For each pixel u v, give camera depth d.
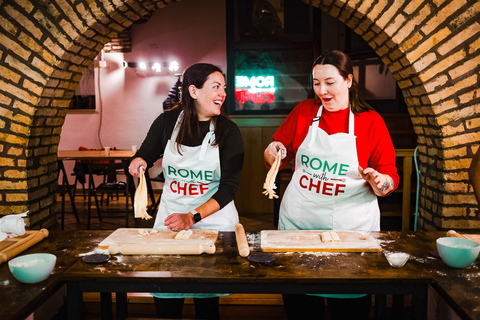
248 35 5.70
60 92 3.01
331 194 2.13
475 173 1.80
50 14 2.68
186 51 6.90
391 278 1.49
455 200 2.71
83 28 2.69
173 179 2.20
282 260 1.66
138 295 2.76
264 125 5.48
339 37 5.82
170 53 6.93
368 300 2.06
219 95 2.05
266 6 5.66
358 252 1.75
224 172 2.13
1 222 1.87
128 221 5.36
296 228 2.24
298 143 2.21
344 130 2.12
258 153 5.52
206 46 6.86
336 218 2.16
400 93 5.64
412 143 5.00
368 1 2.60
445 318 1.90
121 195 7.04
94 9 2.68
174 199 2.20
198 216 1.96
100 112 7.18
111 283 1.54
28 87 2.73
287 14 5.67
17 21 2.68
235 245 1.85
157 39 6.92
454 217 2.73
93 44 2.97
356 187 2.12
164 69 7.00
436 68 2.60
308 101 2.24
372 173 1.89
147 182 5.79
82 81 7.15
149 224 5.26
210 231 1.99
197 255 1.73
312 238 1.88
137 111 7.13
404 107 5.62
